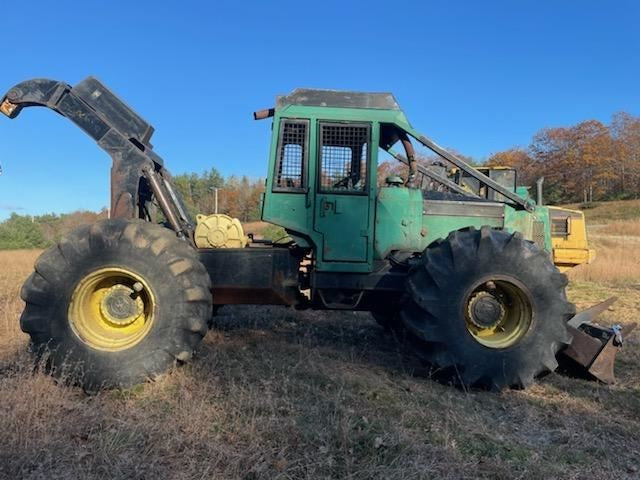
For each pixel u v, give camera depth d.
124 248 4.16
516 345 4.37
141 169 4.73
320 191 4.77
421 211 5.04
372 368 4.77
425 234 5.06
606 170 64.56
